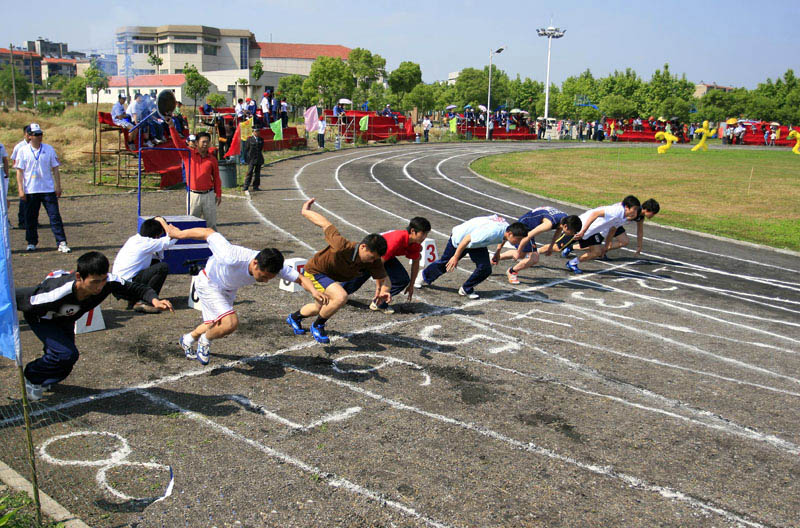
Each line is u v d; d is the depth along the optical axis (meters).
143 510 3.72
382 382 5.70
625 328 7.64
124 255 7.06
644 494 4.11
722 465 4.52
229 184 18.20
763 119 80.69
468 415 5.12
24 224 11.45
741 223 16.20
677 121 60.69
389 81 76.25
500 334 7.17
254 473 4.16
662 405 5.48
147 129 17.16
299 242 11.35
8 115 38.03
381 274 6.76
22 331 6.54
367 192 19.08
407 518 3.75
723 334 7.59
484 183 23.22
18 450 4.31
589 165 31.11
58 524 3.48
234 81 84.81
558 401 5.46
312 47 111.62
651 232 14.98
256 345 6.46
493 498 3.98
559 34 56.88
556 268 10.73
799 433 5.07
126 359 5.94
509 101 79.69
